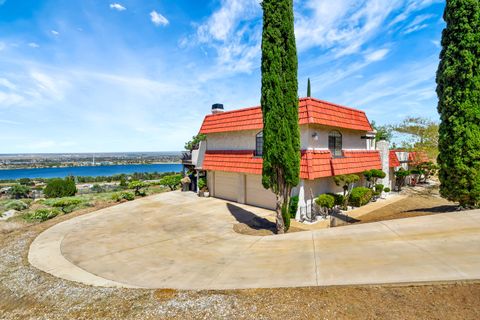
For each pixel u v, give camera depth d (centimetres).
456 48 863
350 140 1517
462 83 868
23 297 559
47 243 937
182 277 614
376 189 1591
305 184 1222
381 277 474
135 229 1091
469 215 765
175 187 2295
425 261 513
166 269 672
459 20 854
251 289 509
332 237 764
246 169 1420
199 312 444
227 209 1429
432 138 2358
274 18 897
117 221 1234
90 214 1397
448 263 492
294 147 930
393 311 381
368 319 371
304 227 1082
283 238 849
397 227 751
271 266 616
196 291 532
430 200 1567
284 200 941
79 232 1067
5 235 1071
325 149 1316
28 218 1330
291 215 1202
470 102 855
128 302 503
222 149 1658
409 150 2397
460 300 384
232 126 1506
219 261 705
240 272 608
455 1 859
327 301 430
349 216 1219
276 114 906
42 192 2391
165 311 457
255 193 1496
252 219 1195
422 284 438
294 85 928
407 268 494
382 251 596
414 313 371
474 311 357
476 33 834
